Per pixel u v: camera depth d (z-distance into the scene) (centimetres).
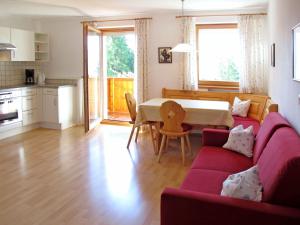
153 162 425
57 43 684
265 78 546
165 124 420
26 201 302
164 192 190
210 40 588
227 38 579
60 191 327
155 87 620
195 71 585
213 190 229
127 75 801
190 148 462
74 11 580
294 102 277
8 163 416
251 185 186
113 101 821
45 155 454
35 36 664
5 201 302
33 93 622
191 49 473
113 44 788
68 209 286
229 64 584
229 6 535
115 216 274
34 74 679
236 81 582
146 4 517
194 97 580
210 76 600
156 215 276
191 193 189
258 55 543
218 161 293
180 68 592
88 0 484
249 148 314
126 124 676
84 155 455
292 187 173
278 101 389
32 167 401
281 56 360
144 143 526
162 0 488
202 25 585
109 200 306
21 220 265
